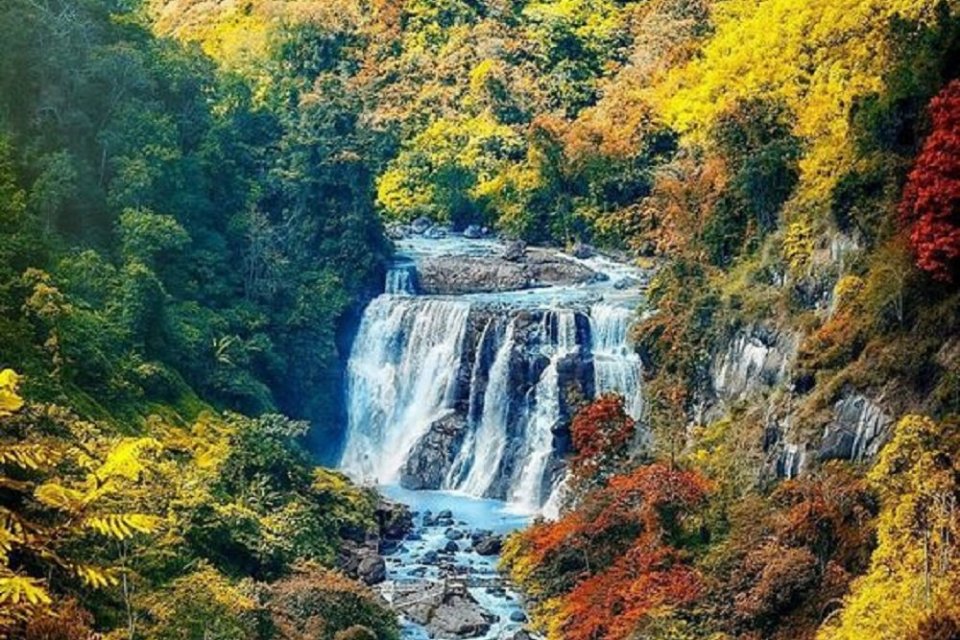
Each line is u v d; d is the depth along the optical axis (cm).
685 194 7719
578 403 7338
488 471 7762
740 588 4547
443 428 7969
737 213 6906
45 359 5744
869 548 4447
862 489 4634
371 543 6241
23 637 2652
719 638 4369
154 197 7738
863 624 3962
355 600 4978
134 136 7756
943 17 5800
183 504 4988
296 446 6806
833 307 5647
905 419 4472
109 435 5516
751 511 4981
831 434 5172
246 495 5791
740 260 6731
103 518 1473
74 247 7106
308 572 5247
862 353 5256
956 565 3928
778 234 6384
